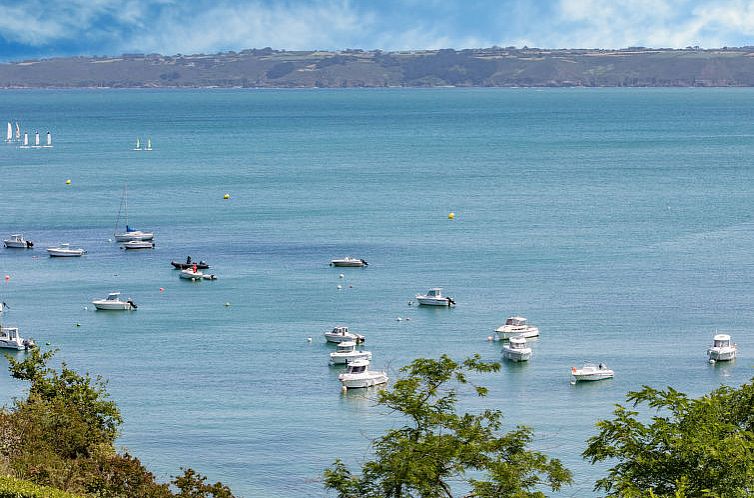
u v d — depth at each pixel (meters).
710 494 104.69
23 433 154.00
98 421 172.25
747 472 106.44
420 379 116.31
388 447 111.12
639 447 114.62
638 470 112.75
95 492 146.38
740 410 124.12
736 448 108.25
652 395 125.25
